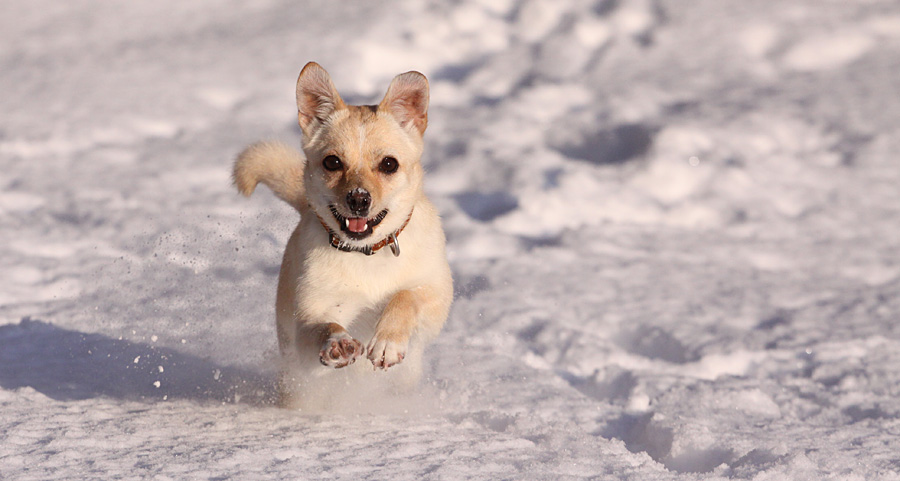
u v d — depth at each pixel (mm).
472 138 17500
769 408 7379
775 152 16375
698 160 15875
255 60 21922
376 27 23531
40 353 7848
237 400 6641
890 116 17531
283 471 4559
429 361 8227
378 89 21016
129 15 25203
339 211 6160
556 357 8758
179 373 7363
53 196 14133
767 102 18516
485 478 4645
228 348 8172
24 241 12016
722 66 20906
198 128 18125
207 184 15086
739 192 14992
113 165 15883
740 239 13336
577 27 23094
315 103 6648
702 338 9195
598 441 5801
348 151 6305
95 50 22516
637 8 23656
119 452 4793
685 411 7145
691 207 14477
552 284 11070
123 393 6621
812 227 13734
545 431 5973
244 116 18859
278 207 14047
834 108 18031
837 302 10531
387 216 6355
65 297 9891
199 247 11930
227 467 4582
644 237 13391
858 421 7027
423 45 23156
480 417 6547
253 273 10875
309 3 25719
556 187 14938
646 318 9875
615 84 20094
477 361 8297
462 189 15445
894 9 22953
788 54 21328
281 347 6906
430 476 4613
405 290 6434
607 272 11656
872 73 20047
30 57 21891
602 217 14242
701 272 11789
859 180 15375
